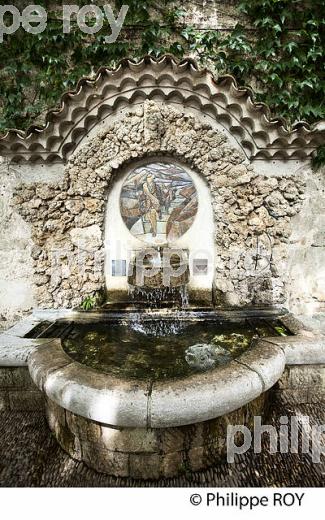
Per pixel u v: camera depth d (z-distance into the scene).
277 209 3.15
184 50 3.32
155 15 3.32
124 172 3.24
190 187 3.28
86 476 1.91
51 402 2.15
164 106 2.97
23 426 2.29
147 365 2.24
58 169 3.12
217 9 3.29
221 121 3.02
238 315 3.12
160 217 3.32
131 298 3.36
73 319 3.12
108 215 3.30
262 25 3.16
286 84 3.29
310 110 3.22
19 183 3.12
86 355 2.41
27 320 3.10
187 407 1.70
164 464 1.86
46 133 2.89
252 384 1.88
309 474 1.91
